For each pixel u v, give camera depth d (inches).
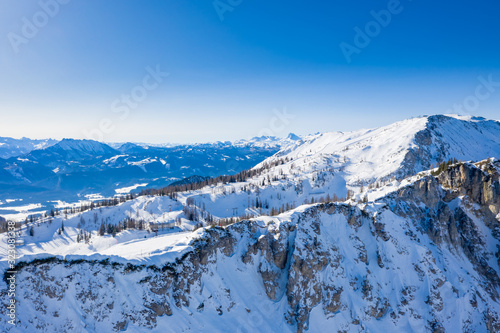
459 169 6318.9
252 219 4997.5
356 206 5595.5
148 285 3644.2
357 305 4384.8
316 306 4234.7
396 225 5462.6
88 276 3435.0
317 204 5344.5
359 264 4854.8
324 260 4559.5
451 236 5708.7
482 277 5315.0
